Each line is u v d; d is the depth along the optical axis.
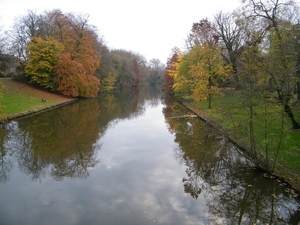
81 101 43.25
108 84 61.41
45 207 9.21
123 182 11.30
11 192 10.38
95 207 9.21
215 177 11.95
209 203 9.64
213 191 10.62
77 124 24.03
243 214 8.98
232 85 16.77
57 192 10.38
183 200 9.80
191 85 32.84
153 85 110.31
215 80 29.14
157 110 33.88
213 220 8.55
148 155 14.91
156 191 10.48
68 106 36.38
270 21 17.03
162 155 14.91
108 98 50.72
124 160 14.09
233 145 15.23
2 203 9.50
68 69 40.00
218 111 15.53
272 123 12.23
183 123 24.00
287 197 9.66
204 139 18.11
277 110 11.84
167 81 51.56
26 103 31.09
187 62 34.44
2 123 23.16
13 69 52.97
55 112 30.66
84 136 19.41
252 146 12.71
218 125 18.30
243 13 18.64
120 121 25.81
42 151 15.76
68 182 11.34
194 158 14.38
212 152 15.33
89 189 10.64
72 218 8.52
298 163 11.45
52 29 44.72
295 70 11.37
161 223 8.30
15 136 19.20
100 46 58.16
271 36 14.88
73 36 44.12
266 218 8.72
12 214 8.74
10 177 11.94
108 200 9.73
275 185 10.41
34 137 19.03
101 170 12.70
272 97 12.25
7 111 25.92
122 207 9.23
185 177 11.90
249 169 12.27
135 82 90.12
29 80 41.00
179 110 32.75
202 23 37.44
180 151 15.60
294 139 14.08
